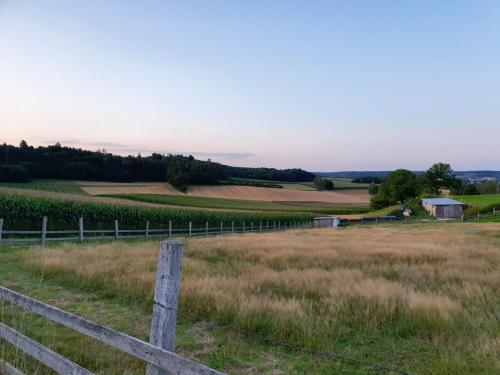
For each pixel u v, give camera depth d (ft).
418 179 344.69
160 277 11.55
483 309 26.12
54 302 28.99
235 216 177.78
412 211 277.85
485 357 18.25
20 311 25.81
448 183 376.68
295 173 564.71
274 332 21.90
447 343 20.29
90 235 107.24
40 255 47.98
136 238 98.48
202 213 159.02
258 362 18.92
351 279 33.55
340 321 23.63
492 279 35.53
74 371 12.21
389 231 123.03
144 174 397.39
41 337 21.11
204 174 401.29
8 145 350.64
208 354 19.93
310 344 20.47
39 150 403.54
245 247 62.75
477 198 296.51
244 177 526.57
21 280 36.50
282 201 380.58
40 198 106.42
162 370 10.62
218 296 27.32
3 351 17.88
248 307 24.84
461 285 33.88
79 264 41.34
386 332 22.88
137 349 11.12
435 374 16.87
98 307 27.81
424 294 29.19
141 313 26.40
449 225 167.73
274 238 85.87
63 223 105.81
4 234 90.48
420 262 47.78
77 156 387.14
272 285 32.81
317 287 31.24
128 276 34.96
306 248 60.64
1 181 311.68
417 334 22.12
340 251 56.03
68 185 332.60
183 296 27.66
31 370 16.58
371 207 345.31
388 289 29.04
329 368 18.07
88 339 20.99
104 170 374.02
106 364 18.03
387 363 18.58
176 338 21.99
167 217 138.82
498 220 203.51
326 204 388.16
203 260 50.55
